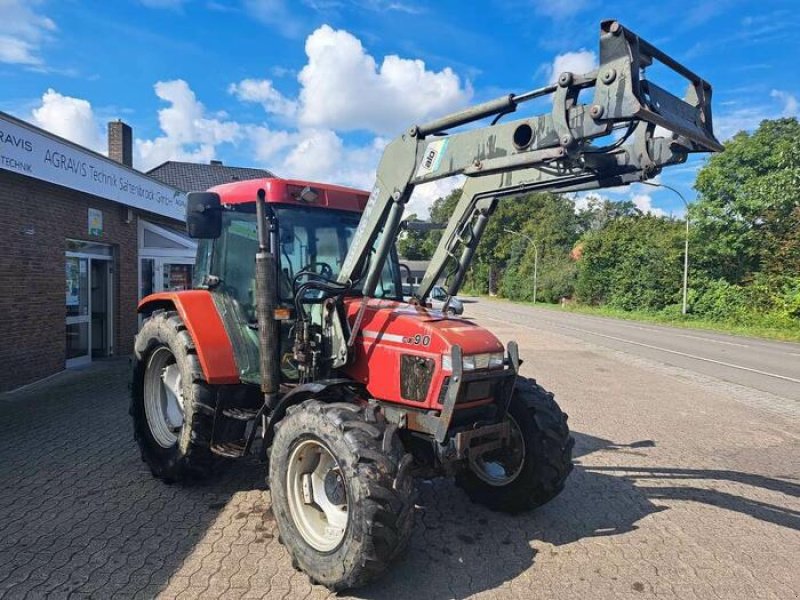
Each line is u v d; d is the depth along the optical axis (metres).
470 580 3.34
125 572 3.28
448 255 4.18
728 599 3.25
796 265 26.31
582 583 3.36
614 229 40.38
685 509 4.57
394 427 3.17
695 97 3.08
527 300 56.25
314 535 3.29
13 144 7.60
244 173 30.33
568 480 5.17
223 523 3.95
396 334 3.74
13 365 8.21
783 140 29.45
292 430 3.35
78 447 5.55
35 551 3.50
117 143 20.11
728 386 10.66
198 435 4.30
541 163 3.02
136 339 5.09
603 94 2.67
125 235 11.47
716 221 29.84
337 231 4.67
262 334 3.81
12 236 8.11
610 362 13.55
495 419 3.86
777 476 5.47
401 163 3.67
